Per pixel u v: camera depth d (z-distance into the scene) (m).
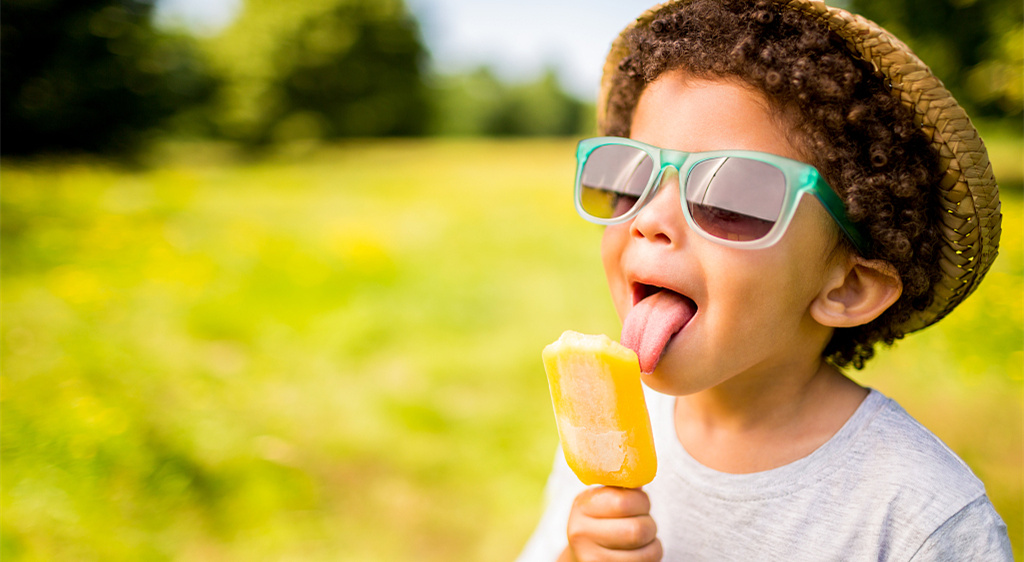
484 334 4.70
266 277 5.36
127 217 6.97
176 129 21.17
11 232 5.93
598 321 4.98
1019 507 2.57
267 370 3.89
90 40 17.17
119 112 17.97
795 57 0.92
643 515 0.99
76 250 5.59
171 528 2.55
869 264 0.95
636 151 0.97
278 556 2.51
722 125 0.93
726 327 0.91
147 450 2.85
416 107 36.25
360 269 5.82
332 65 31.11
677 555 1.09
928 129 0.92
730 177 0.88
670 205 0.92
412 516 2.78
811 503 1.00
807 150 0.93
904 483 0.95
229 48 29.52
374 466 3.09
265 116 29.44
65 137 17.31
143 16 18.48
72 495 2.52
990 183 0.92
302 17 30.52
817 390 1.07
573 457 0.99
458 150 25.95
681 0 1.08
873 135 0.93
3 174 9.73
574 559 1.04
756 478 1.04
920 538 0.92
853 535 0.96
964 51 10.39
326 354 4.18
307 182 13.26
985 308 4.24
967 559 0.90
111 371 3.49
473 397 3.79
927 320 1.10
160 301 4.62
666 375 0.94
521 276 6.05
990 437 3.12
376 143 32.06
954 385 3.63
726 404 1.10
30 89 16.70
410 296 5.29
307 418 3.43
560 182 13.60
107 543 2.39
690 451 1.14
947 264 1.01
